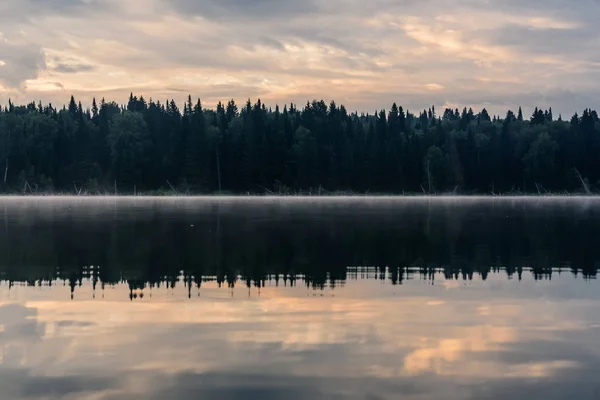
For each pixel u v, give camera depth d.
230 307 15.62
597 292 17.73
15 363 11.17
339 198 133.88
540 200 118.38
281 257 25.25
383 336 12.91
